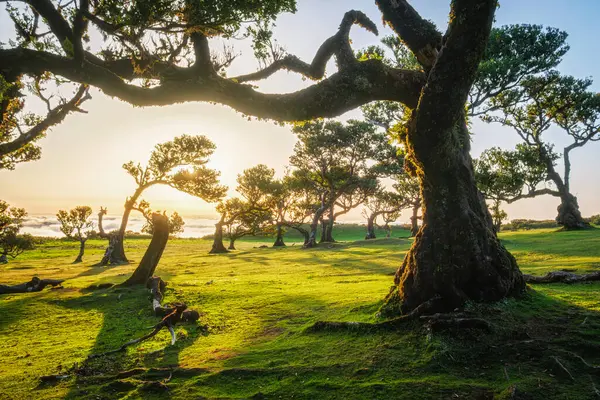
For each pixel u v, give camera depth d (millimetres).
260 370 6527
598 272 11680
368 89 8391
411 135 7895
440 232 8289
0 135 9922
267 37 7574
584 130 44375
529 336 6641
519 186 45625
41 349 9195
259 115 8266
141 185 37469
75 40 6359
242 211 52531
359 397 5449
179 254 46219
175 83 7438
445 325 7074
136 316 12320
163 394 5980
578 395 5008
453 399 5207
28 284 16531
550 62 27125
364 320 8555
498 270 8320
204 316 11477
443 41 6816
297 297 12703
